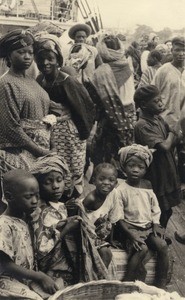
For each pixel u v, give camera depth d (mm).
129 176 3930
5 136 3744
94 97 3922
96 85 3912
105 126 3939
